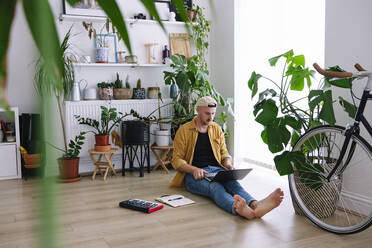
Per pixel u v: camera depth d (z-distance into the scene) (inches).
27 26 8.4
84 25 159.6
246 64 167.9
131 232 89.4
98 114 160.7
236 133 174.1
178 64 157.8
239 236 86.6
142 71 175.6
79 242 83.2
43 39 8.3
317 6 125.2
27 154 144.3
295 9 135.9
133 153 175.0
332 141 102.5
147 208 104.6
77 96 156.3
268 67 151.9
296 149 100.0
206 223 95.4
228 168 122.0
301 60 108.1
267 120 97.5
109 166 153.4
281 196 95.7
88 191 131.3
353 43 104.4
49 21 8.5
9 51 8.6
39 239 7.7
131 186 138.5
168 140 167.6
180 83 153.9
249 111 167.8
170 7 176.7
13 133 154.0
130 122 156.6
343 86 92.1
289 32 139.6
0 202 117.5
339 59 109.8
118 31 11.1
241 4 167.9
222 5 177.8
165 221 97.2
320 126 92.7
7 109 8.3
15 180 148.0
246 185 138.4
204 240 84.2
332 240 84.3
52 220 7.9
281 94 106.3
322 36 123.6
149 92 172.1
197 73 156.7
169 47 179.2
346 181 107.6
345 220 97.7
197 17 176.6
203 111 120.3
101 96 162.7
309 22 129.0
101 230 91.0
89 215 103.0
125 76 172.7
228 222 96.1
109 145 155.3
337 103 109.7
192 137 122.7
